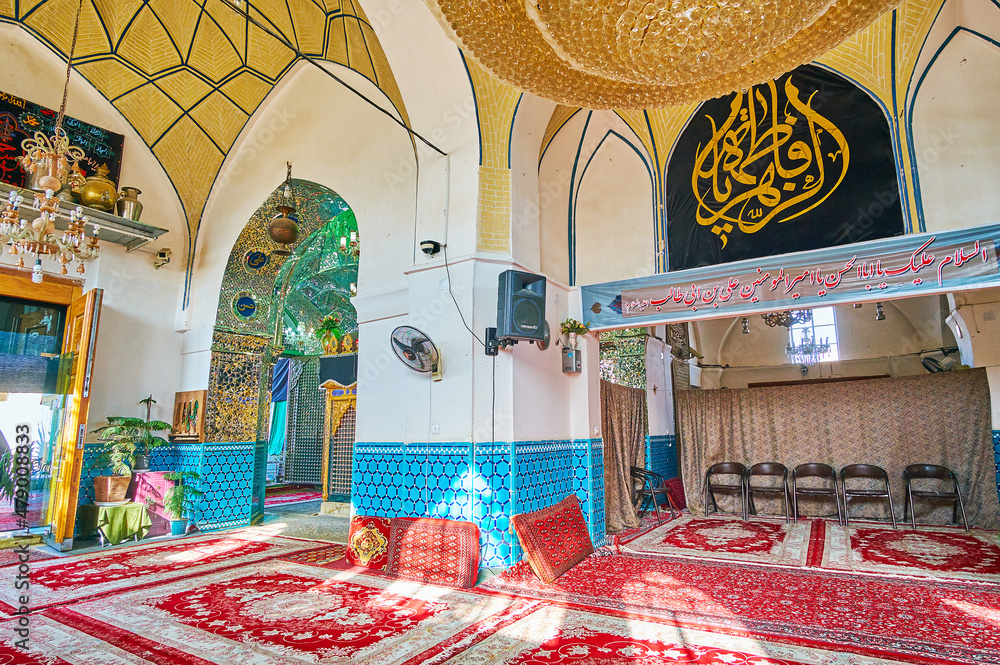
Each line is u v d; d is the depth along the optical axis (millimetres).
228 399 6895
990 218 4168
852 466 6941
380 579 4160
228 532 6406
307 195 6641
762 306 4805
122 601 3613
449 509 4457
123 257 6738
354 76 5918
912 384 7000
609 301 5492
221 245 7043
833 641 2820
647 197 5539
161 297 7047
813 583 3895
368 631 3045
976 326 6289
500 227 4801
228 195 7129
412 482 4688
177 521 6207
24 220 4367
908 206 4414
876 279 4410
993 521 6266
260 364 7273
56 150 4742
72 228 4430
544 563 4078
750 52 1924
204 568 4543
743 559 4680
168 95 6641
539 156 5441
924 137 4453
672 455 8539
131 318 6754
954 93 4398
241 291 7121
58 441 5742
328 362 8945
